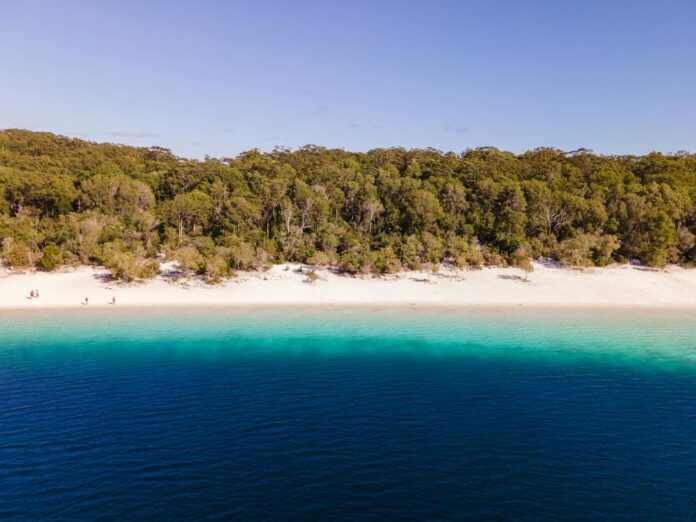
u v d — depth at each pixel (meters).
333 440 23.73
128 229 84.75
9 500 18.23
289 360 39.78
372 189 104.75
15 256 72.88
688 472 21.06
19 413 27.30
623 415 27.80
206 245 81.50
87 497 18.45
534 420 26.83
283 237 88.25
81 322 54.47
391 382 33.81
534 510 17.89
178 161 141.50
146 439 23.73
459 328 53.41
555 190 104.81
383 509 17.77
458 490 19.17
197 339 47.28
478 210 99.62
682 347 45.16
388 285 75.25
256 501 18.20
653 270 82.50
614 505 18.38
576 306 67.44
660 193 96.19
